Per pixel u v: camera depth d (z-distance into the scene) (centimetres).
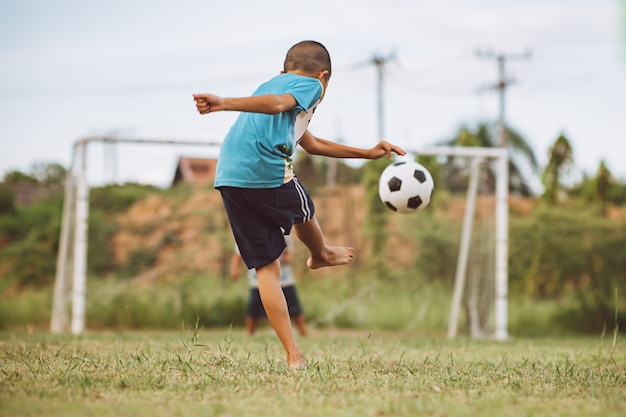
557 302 1459
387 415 236
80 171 961
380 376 325
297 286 1423
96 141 959
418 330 1355
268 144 338
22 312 1300
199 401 257
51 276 1498
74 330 950
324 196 1549
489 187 1556
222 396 267
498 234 1041
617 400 268
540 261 1445
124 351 446
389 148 392
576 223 1438
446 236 1438
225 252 1420
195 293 1330
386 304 1394
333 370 340
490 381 317
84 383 283
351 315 1362
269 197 343
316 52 360
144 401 254
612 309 1407
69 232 1009
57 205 1611
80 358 370
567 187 1861
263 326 1293
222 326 1302
